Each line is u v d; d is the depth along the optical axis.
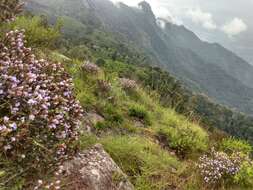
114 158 6.34
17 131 3.24
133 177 6.18
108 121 8.00
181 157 8.72
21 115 3.53
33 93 3.63
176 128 10.07
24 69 3.85
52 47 9.12
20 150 3.41
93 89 9.10
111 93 9.81
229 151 10.38
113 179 5.22
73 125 4.57
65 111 4.32
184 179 7.09
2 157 3.38
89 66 10.42
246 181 8.12
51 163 3.69
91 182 4.72
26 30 7.12
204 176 7.50
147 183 6.12
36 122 3.61
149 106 11.84
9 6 5.24
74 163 4.82
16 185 3.37
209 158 8.41
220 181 7.76
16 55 4.22
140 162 6.64
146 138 8.57
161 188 6.29
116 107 9.27
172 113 11.84
